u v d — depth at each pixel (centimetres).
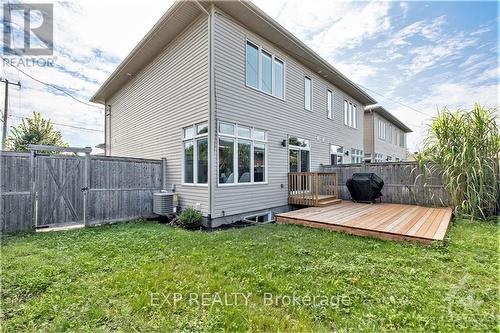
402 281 293
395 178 895
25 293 272
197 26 701
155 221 738
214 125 654
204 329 213
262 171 811
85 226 641
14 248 426
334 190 1002
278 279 298
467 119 677
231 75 704
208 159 652
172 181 806
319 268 333
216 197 657
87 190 652
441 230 474
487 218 624
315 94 1091
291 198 891
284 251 405
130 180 738
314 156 1072
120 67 1003
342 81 1202
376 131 1786
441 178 778
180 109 775
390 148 2094
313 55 945
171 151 818
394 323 218
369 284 286
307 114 1033
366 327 211
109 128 1355
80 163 645
